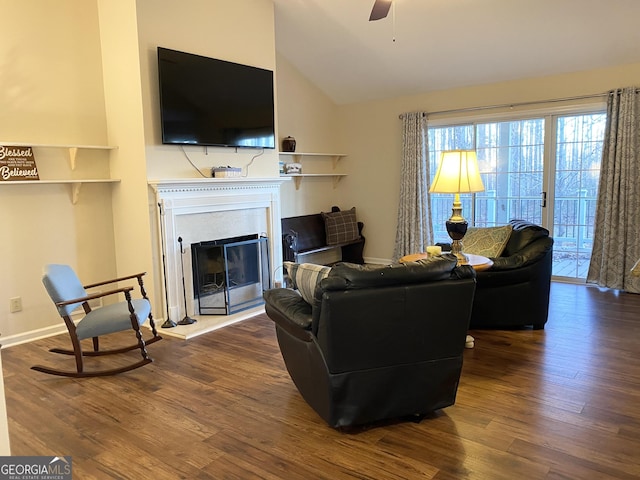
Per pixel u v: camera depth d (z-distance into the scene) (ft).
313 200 22.17
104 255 14.52
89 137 13.94
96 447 7.71
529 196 18.81
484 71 18.19
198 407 9.02
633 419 8.16
